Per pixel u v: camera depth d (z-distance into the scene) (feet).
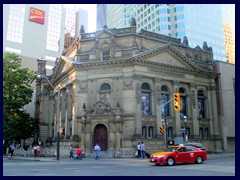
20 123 163.22
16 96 156.97
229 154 134.21
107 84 132.46
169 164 72.43
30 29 307.37
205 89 155.43
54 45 325.21
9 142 169.89
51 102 178.81
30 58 261.03
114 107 126.72
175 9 328.08
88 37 142.41
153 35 144.15
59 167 69.97
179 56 142.10
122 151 116.67
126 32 137.49
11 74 157.17
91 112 126.41
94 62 131.54
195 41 327.88
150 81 133.49
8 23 290.76
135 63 127.75
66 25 348.38
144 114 128.47
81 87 133.59
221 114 156.56
